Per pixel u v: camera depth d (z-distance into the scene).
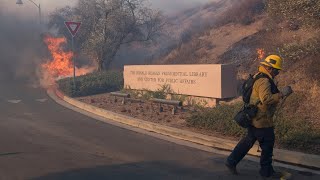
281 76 11.19
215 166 6.52
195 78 12.68
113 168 6.47
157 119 10.65
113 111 12.34
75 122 11.17
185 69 13.02
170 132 9.14
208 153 7.42
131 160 6.97
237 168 6.34
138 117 11.06
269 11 10.39
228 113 9.10
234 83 12.29
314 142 7.07
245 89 5.67
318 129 7.71
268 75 5.52
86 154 7.44
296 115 8.77
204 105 12.43
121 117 11.16
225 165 6.28
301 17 9.35
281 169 6.21
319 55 10.34
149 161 6.89
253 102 5.51
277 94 5.24
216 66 11.97
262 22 19.33
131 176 6.03
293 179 5.66
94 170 6.36
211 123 9.02
